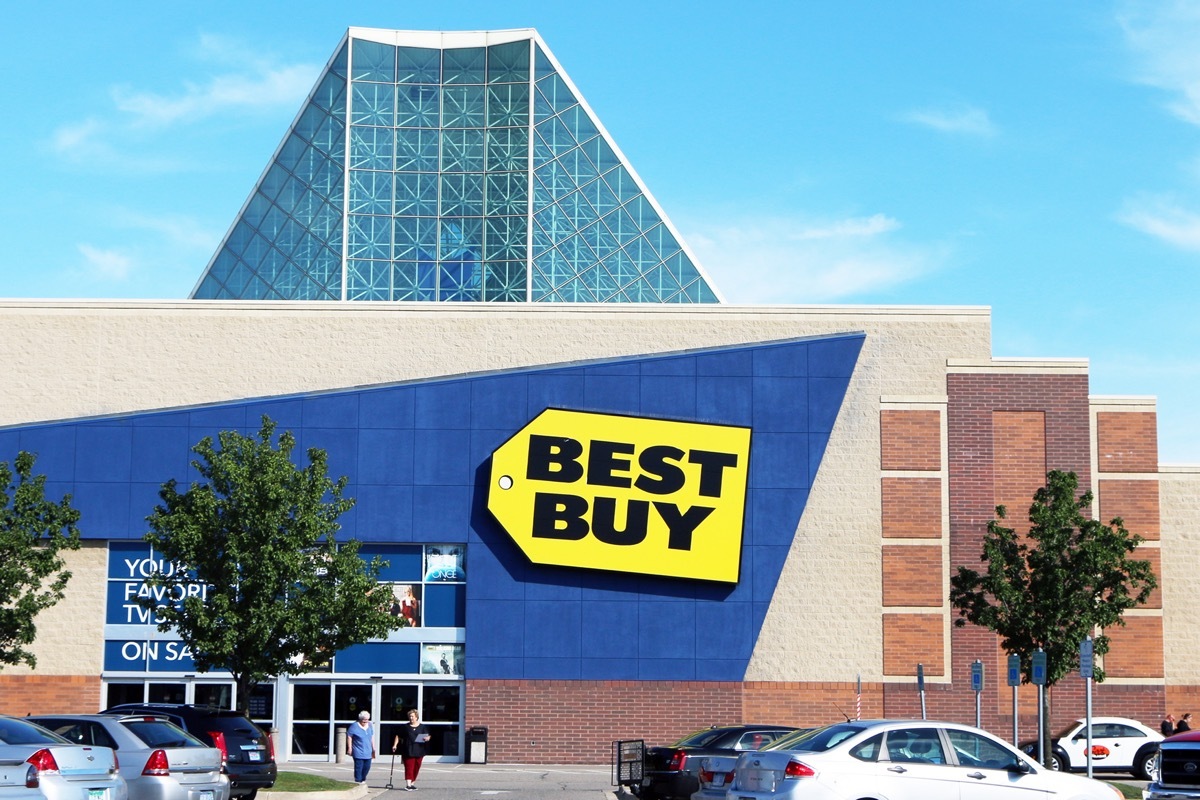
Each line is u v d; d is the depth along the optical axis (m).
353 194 73.06
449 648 43.09
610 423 43.50
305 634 33.62
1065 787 20.66
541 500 43.03
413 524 43.12
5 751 19.08
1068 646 35.44
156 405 43.94
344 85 74.75
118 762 22.31
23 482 35.38
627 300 71.25
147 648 42.72
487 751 42.38
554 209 72.06
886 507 43.53
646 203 72.88
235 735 27.61
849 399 44.06
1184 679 43.50
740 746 28.25
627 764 29.23
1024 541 43.31
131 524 42.88
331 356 44.28
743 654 42.84
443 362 44.19
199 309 44.44
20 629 33.81
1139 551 43.59
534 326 44.38
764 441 43.78
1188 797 23.70
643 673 42.72
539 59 74.44
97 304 44.38
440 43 75.19
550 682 42.66
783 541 43.31
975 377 44.19
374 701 42.94
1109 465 43.97
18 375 44.00
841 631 43.03
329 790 30.95
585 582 43.00
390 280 72.12
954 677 42.88
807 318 44.47
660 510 43.12
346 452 43.34
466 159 73.50
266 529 33.41
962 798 20.14
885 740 20.36
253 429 43.38
